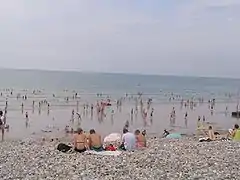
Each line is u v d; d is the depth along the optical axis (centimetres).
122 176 1530
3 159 1828
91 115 6091
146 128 4656
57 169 1641
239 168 1714
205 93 14075
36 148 2147
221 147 2297
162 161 1819
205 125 4859
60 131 4078
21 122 4847
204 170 1645
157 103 9162
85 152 2033
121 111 6875
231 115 6950
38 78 19662
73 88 13025
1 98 8688
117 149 2180
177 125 5081
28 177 1516
